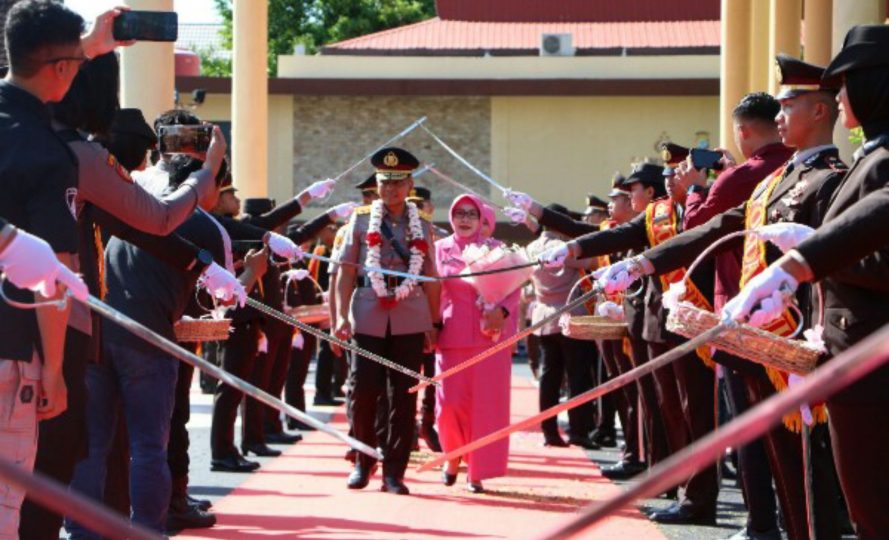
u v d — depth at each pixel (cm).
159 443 691
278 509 915
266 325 1124
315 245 1650
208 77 3281
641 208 1065
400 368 656
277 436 1344
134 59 1474
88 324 510
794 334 524
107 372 678
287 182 3372
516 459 1236
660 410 961
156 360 687
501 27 3619
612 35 3544
